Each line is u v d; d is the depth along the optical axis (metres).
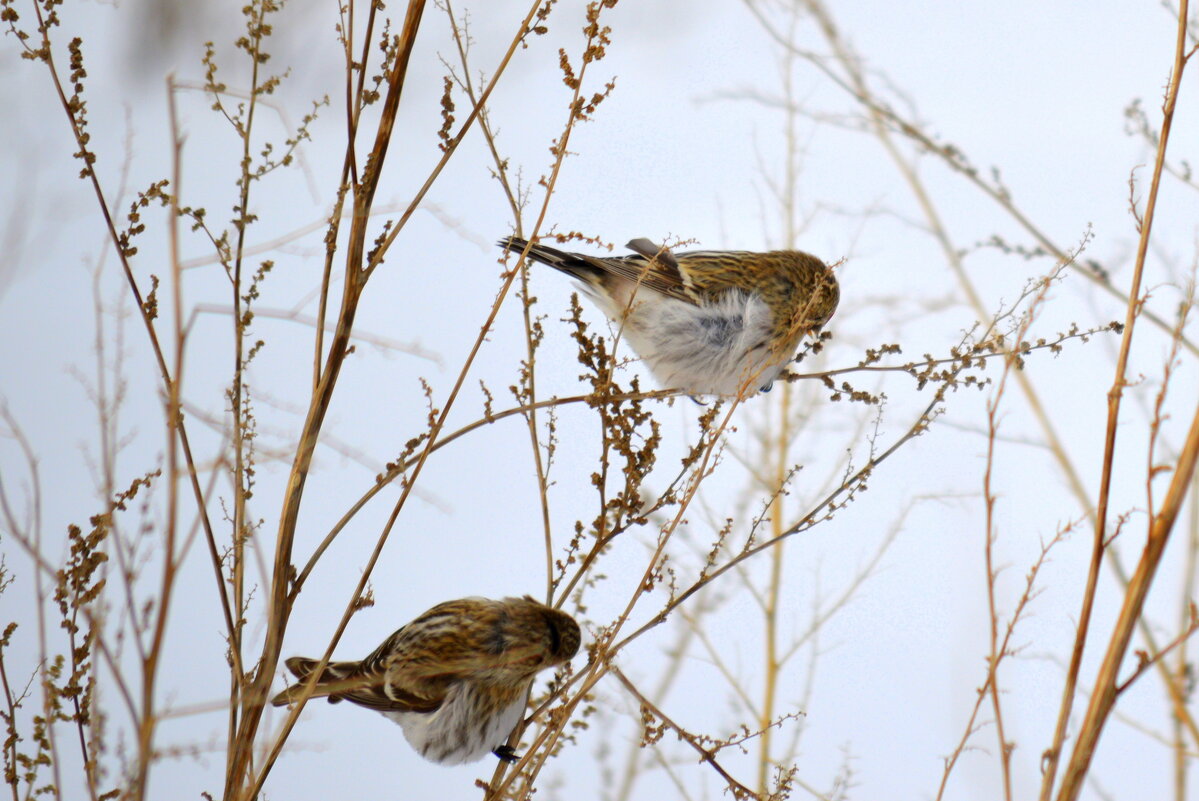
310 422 5.16
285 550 5.11
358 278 5.20
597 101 5.48
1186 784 7.35
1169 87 4.37
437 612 7.17
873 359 6.33
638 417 5.80
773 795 5.91
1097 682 4.03
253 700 4.91
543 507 6.21
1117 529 4.14
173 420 3.41
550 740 5.59
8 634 4.92
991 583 4.57
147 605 3.77
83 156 5.03
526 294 6.24
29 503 4.70
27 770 4.85
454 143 5.30
